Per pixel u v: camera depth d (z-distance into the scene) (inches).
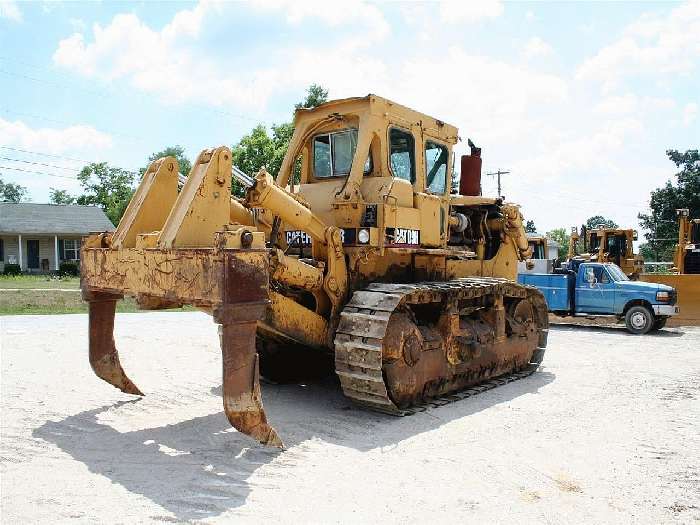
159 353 365.7
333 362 325.1
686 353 420.2
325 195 263.3
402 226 255.6
